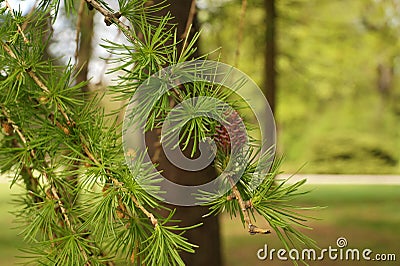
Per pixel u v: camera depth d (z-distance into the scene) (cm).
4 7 69
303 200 489
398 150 867
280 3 294
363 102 862
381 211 564
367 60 672
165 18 64
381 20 594
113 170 63
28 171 74
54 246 67
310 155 861
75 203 70
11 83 67
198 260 176
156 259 63
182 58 62
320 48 531
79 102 66
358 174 858
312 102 775
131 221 65
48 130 66
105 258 66
